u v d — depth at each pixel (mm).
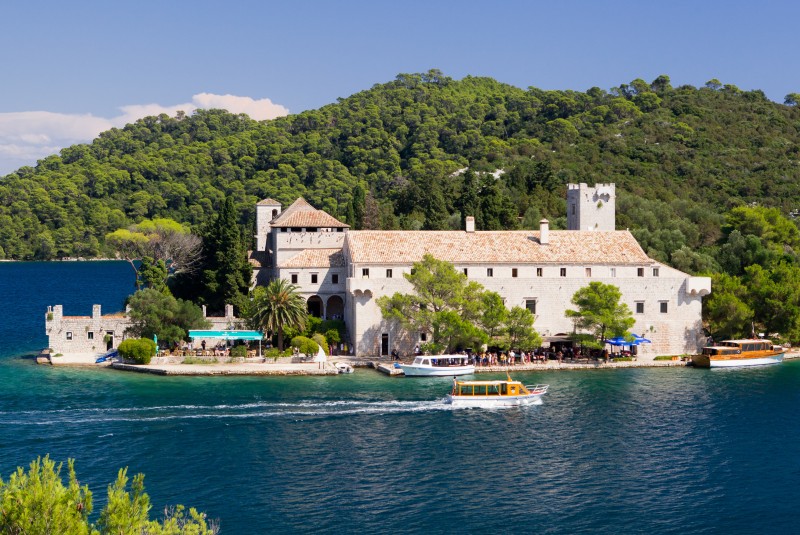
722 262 153625
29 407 87750
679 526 58938
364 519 59375
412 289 114688
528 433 80000
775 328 125562
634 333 118500
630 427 82250
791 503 63094
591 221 145750
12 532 32406
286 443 76250
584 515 60531
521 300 117750
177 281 140375
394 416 85625
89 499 34406
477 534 57156
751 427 82312
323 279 124875
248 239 179750
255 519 59125
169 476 67375
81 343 117375
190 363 109062
